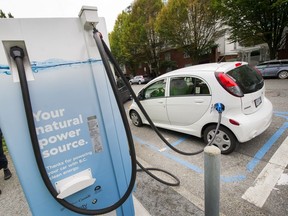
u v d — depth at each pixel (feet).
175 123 11.60
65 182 3.68
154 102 12.48
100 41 3.32
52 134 3.42
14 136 3.14
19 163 3.26
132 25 67.15
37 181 3.48
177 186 7.59
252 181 7.33
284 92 21.61
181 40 55.26
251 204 6.25
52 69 3.27
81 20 3.41
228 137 9.00
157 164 9.55
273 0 36.40
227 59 71.56
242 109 8.37
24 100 2.89
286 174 7.45
